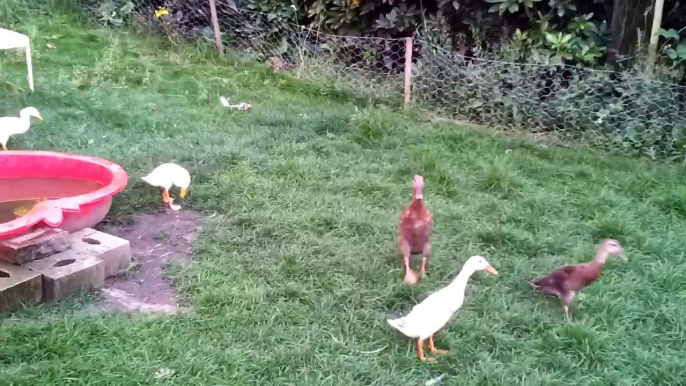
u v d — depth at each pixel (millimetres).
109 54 6980
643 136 5504
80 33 7582
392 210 4277
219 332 2973
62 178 4172
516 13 6449
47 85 6023
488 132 5801
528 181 4820
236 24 7586
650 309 3328
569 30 6191
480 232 3961
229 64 7309
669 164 5344
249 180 4578
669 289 3520
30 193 4133
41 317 2994
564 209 4402
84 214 3660
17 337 2809
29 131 5098
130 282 3402
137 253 3689
